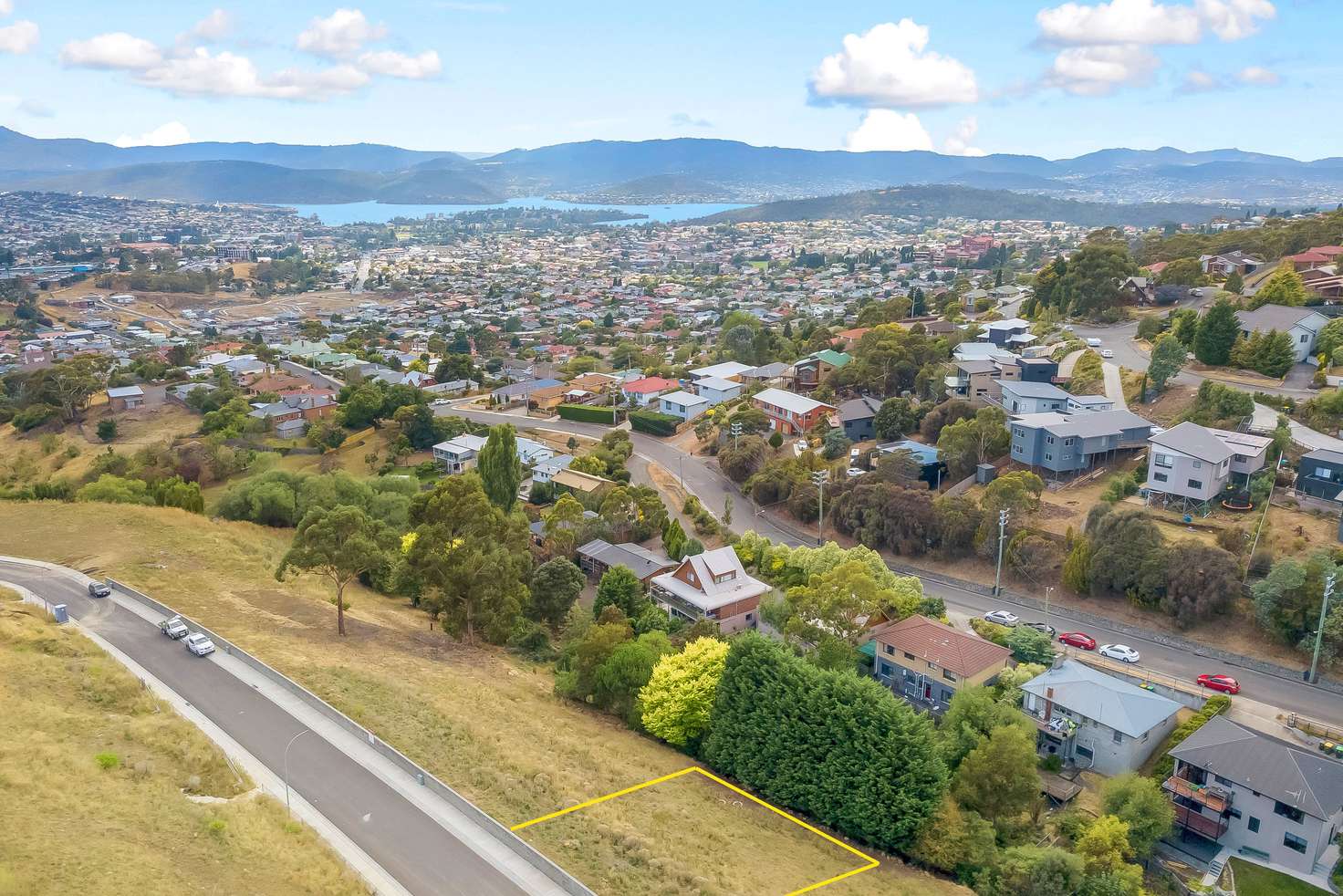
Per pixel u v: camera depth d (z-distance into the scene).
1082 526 80.62
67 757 36.69
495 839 37.59
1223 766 50.94
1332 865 48.09
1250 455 78.75
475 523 67.50
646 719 53.91
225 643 55.50
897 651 64.94
